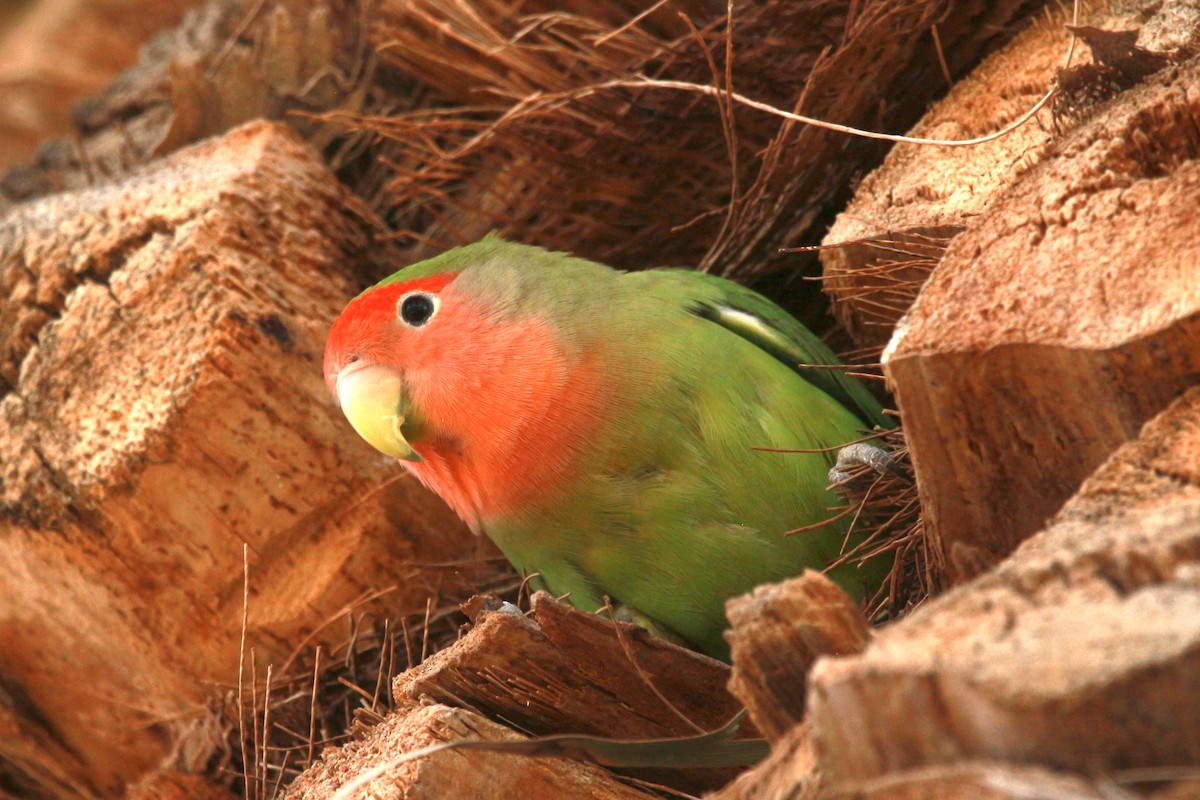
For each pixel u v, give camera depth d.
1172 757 2.08
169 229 5.92
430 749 3.34
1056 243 3.32
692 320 5.04
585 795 3.86
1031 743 2.11
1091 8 4.72
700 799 3.77
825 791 2.41
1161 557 2.29
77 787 7.02
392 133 6.70
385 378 5.13
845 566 4.82
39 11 11.30
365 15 7.39
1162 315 2.99
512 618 3.86
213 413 5.46
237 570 5.75
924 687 2.17
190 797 5.91
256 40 7.54
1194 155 3.38
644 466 4.83
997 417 3.29
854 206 4.80
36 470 5.65
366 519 5.76
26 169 8.38
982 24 5.37
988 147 4.58
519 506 4.98
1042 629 2.21
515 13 6.78
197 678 6.01
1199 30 3.94
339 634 5.90
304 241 6.10
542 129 6.28
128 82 8.67
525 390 4.90
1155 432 2.91
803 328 5.53
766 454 4.79
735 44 6.01
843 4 5.80
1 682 6.79
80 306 5.86
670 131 6.28
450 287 5.24
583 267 5.37
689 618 5.04
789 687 2.80
